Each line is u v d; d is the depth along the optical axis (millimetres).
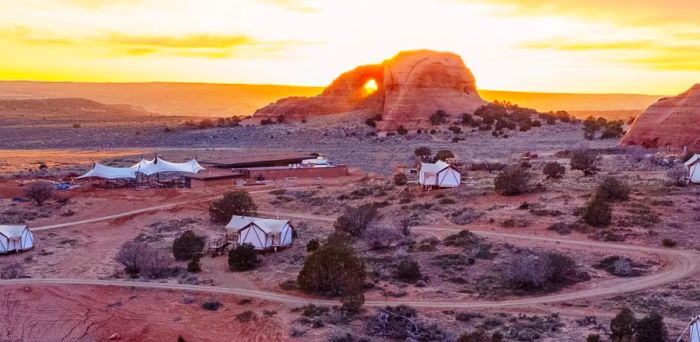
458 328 39188
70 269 56875
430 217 70188
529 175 85062
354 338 37594
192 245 60750
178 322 42250
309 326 39875
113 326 42031
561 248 55094
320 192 90375
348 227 65812
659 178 81312
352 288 44812
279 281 50250
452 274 50531
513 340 36469
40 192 84812
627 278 47906
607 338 36281
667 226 58750
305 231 69500
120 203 85562
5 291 47500
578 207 66312
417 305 43906
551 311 42219
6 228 64625
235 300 46094
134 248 55312
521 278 47125
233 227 63562
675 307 41312
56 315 43781
